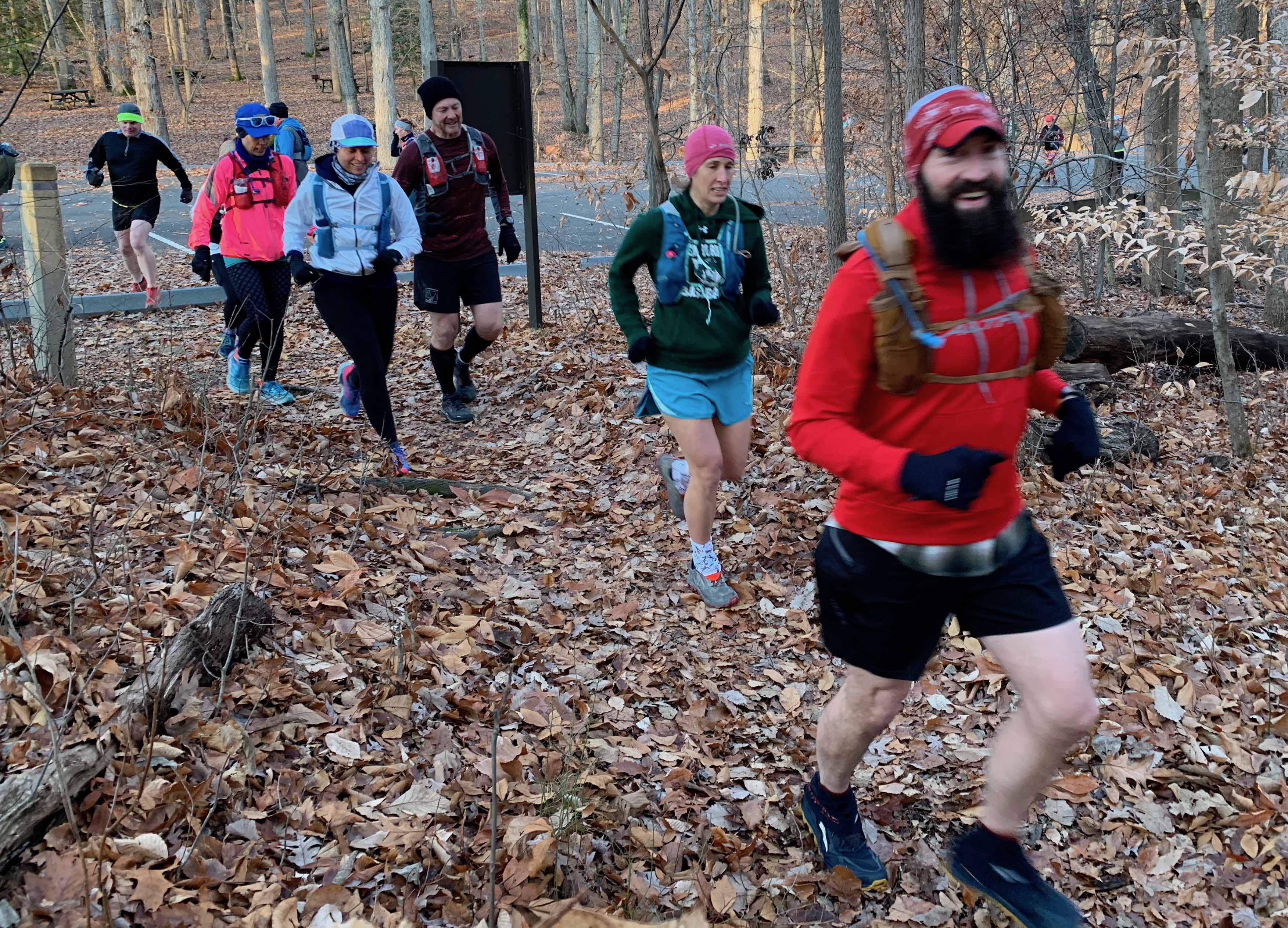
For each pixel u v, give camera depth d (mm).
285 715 3115
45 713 2707
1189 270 11734
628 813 3078
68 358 5891
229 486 4598
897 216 2254
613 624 4227
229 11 43719
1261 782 3430
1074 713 2193
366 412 5602
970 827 3170
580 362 7562
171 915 2334
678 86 24469
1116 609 4457
